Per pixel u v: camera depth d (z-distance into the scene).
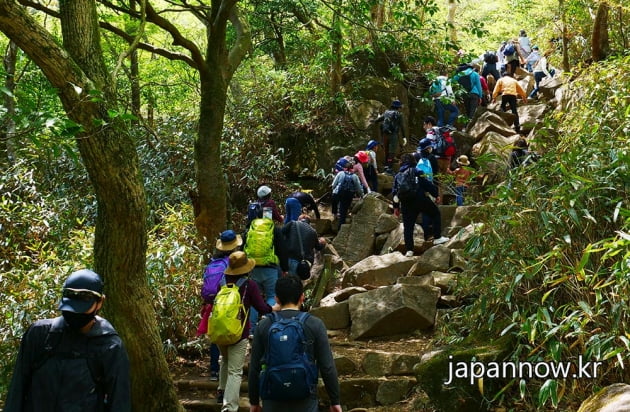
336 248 9.23
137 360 4.59
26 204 8.41
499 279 5.32
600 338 4.43
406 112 12.82
